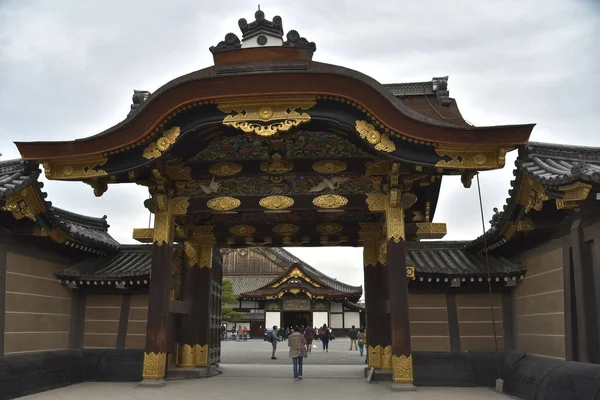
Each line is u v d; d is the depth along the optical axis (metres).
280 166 12.77
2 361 11.09
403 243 12.03
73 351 14.16
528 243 12.69
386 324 14.61
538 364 10.66
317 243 16.50
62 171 11.99
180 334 14.80
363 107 10.80
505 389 11.61
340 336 50.81
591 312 9.41
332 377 14.46
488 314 14.23
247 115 11.09
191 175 13.03
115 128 11.33
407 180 12.14
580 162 9.97
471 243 15.07
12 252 12.23
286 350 34.00
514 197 11.09
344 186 12.74
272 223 15.66
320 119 11.07
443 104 13.05
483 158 10.92
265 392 11.28
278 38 11.70
